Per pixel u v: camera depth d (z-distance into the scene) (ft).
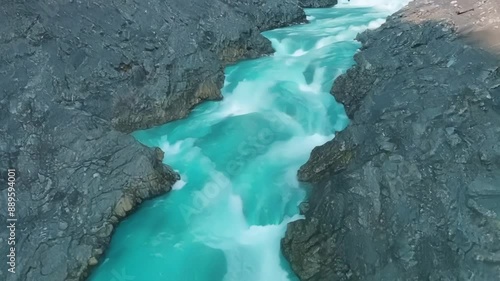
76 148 42.04
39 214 38.06
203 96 52.60
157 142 47.34
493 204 33.09
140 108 48.60
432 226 33.27
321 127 47.88
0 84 44.70
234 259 36.52
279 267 35.86
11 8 48.88
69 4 52.01
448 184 35.09
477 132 38.01
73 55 48.44
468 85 42.73
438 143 37.83
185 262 36.24
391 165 36.83
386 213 34.68
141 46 51.72
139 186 40.55
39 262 34.86
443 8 57.26
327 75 53.26
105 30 51.70
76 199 39.04
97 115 45.80
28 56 46.96
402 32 55.11
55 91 45.78
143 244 37.63
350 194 36.09
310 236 35.86
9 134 42.01
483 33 50.08
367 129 41.04
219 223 39.47
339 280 33.04
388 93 44.73
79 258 35.58
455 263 31.09
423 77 45.37
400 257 32.32
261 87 53.47
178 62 52.06
